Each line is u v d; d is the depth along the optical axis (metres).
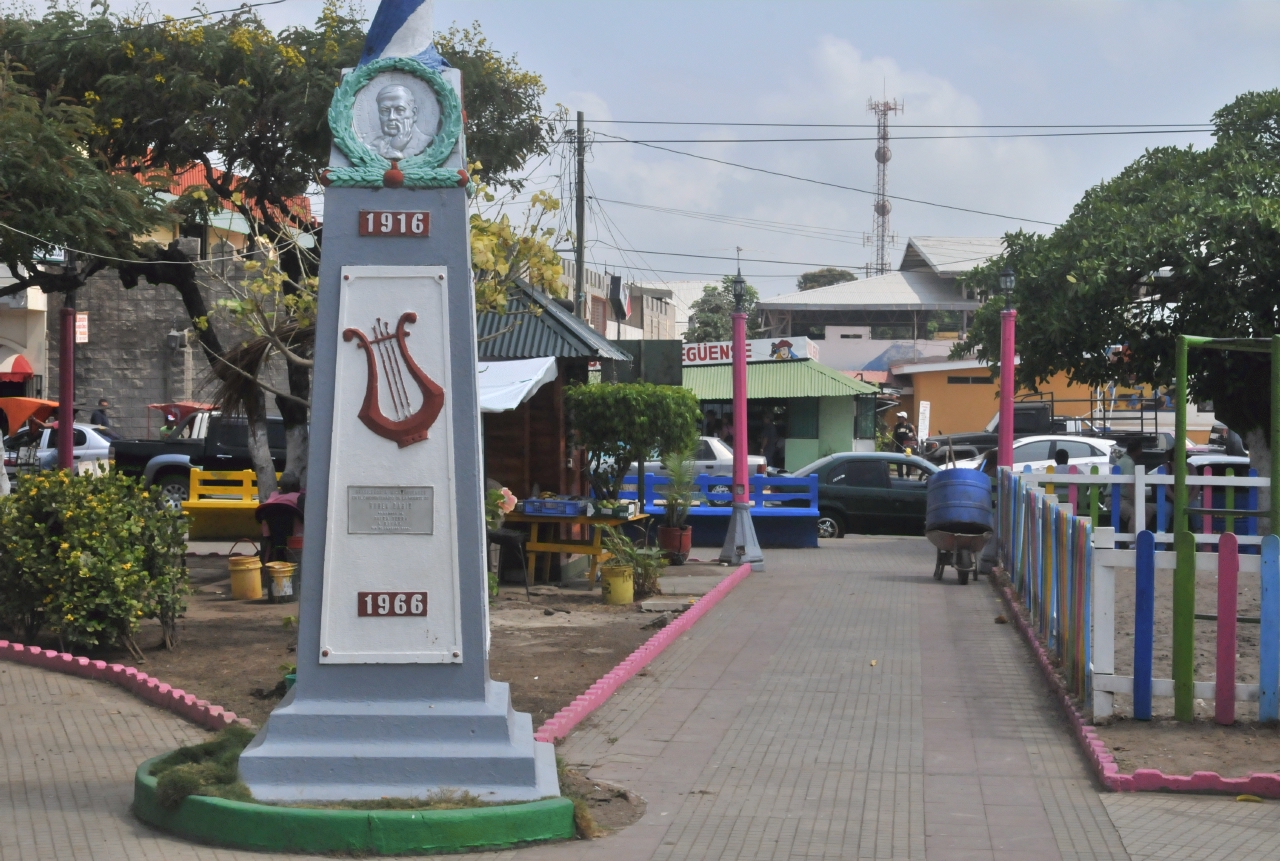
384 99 6.30
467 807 5.75
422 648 6.12
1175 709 7.56
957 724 7.97
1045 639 10.30
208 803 5.72
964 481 14.95
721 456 26.69
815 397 37.56
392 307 6.24
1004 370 16.56
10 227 12.70
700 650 10.54
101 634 9.83
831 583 15.20
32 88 15.71
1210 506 15.55
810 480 19.94
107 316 30.91
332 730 6.01
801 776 6.80
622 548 13.65
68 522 9.83
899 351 55.59
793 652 10.46
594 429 15.86
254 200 16.91
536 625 11.59
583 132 29.05
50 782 6.71
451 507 6.17
